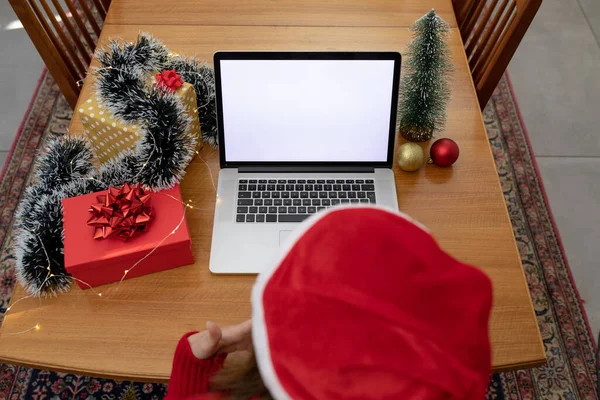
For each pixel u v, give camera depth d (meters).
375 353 0.46
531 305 1.02
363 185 1.14
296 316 0.49
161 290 1.02
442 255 0.53
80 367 0.94
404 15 1.46
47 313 0.99
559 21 2.60
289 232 1.09
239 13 1.45
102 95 1.06
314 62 1.06
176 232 0.99
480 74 1.51
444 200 1.15
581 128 2.26
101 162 1.18
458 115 1.29
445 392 0.46
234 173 1.15
